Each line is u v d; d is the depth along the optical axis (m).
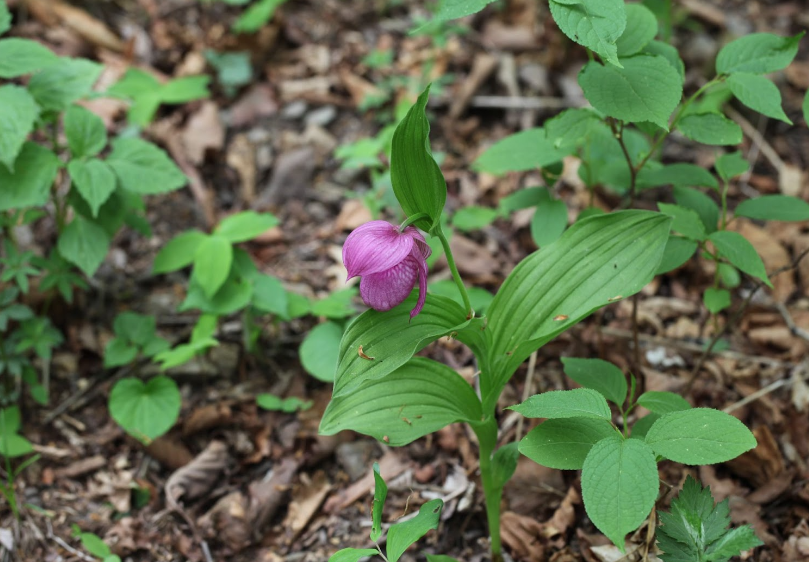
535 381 1.47
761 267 1.25
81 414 1.47
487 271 1.60
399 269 1.14
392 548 1.13
